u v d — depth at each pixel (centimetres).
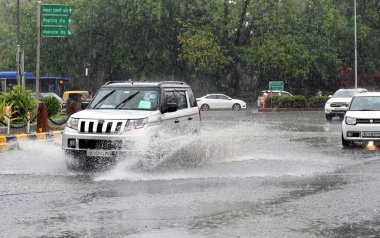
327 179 1290
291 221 869
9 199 1052
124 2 6475
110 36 6769
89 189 1158
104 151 1410
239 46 6488
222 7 6328
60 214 920
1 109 2512
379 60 7500
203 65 6272
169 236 775
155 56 6612
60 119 3325
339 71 7231
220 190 1141
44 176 1344
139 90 1598
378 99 2161
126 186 1193
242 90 7450
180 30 6606
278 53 6197
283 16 6297
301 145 2122
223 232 799
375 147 2044
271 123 3534
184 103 1694
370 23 7550
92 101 1605
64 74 6888
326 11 6656
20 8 6662
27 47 6656
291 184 1219
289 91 7288
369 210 950
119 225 841
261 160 1650
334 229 820
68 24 3161
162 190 1141
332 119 4034
